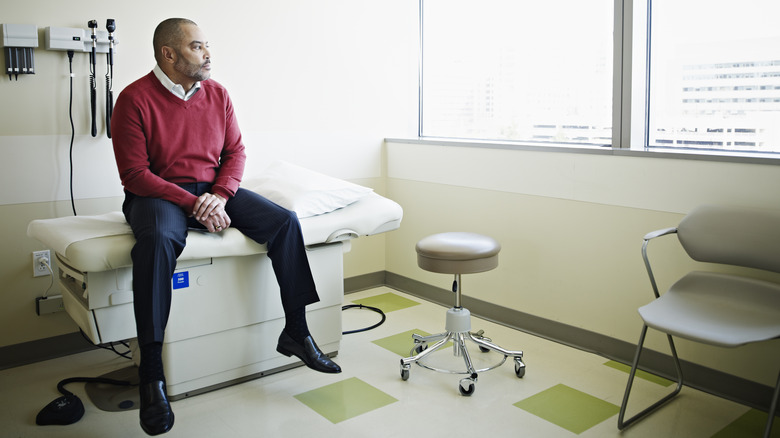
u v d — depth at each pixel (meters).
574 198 3.07
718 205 2.48
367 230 2.96
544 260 3.24
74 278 2.63
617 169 2.88
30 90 2.87
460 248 2.72
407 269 4.07
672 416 2.45
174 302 2.51
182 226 2.44
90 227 2.52
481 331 3.16
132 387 2.70
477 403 2.56
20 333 2.98
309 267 2.66
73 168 3.01
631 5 2.85
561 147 3.08
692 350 2.71
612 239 2.94
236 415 2.48
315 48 3.73
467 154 3.57
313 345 2.63
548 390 2.67
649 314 2.26
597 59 3.13
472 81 3.83
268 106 3.59
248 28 3.46
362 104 3.98
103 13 3.00
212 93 2.74
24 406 2.56
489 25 3.68
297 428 2.38
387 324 3.48
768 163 2.41
